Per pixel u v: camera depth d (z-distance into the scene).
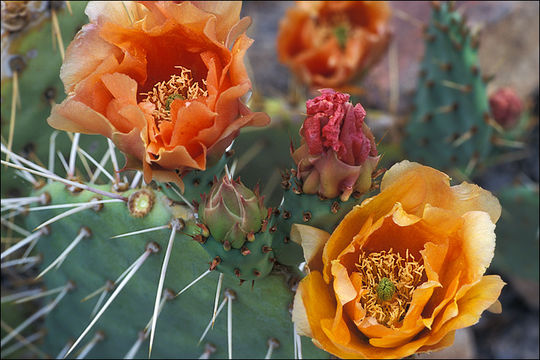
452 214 0.22
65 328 0.35
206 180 0.24
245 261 0.23
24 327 0.37
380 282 0.24
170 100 0.24
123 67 0.23
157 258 0.28
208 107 0.21
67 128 0.22
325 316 0.23
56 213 0.31
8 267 0.38
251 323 0.28
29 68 0.34
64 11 0.34
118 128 0.22
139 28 0.23
